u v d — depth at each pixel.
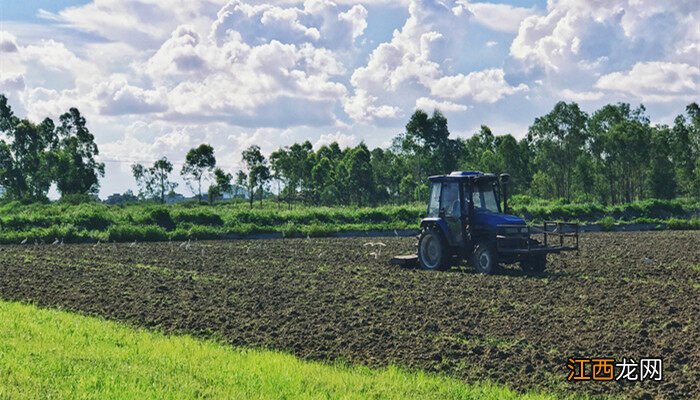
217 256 30.45
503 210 24.31
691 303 17.16
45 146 100.69
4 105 95.12
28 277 23.39
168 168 108.06
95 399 9.40
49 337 13.51
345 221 51.28
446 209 23.56
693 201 67.44
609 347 12.95
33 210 58.59
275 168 87.38
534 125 86.31
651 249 31.78
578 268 24.45
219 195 81.75
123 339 13.65
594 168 85.06
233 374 11.00
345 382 10.79
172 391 9.86
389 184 88.31
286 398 9.80
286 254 31.16
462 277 21.83
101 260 29.05
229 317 16.12
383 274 23.12
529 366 11.64
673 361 11.98
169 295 19.25
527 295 18.38
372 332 14.38
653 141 78.69
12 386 9.82
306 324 15.23
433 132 89.44
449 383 10.88
